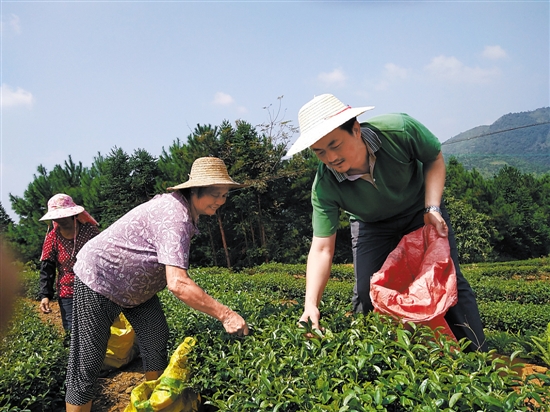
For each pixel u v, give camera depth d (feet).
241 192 63.62
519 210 83.61
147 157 66.69
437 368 8.50
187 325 14.21
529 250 84.28
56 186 67.62
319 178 12.55
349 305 12.44
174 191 11.80
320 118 11.02
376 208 12.80
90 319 11.62
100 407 14.65
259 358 9.78
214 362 10.73
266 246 65.72
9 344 15.71
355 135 11.24
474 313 12.29
